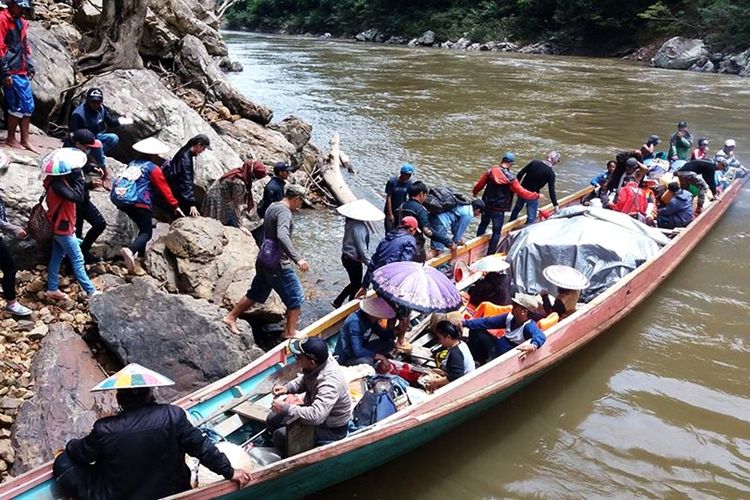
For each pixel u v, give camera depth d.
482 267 7.06
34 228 6.30
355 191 13.09
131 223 7.87
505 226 9.77
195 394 5.43
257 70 34.03
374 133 18.72
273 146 12.84
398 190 8.62
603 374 7.04
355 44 56.97
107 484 3.80
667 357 7.39
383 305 6.00
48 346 5.76
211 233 7.54
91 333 6.23
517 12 53.50
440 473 5.59
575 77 32.88
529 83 30.44
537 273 7.98
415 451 5.85
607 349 7.50
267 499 4.67
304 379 4.99
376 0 64.12
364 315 6.14
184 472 4.06
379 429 4.98
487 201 9.20
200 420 5.31
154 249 7.45
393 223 8.73
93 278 7.08
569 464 5.73
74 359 5.75
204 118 13.06
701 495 5.38
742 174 13.59
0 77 7.80
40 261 7.14
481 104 24.30
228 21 87.31
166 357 5.86
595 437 6.08
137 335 5.89
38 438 4.91
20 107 7.89
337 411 4.86
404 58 42.47
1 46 7.66
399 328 6.49
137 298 6.22
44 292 6.62
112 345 5.81
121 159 10.21
